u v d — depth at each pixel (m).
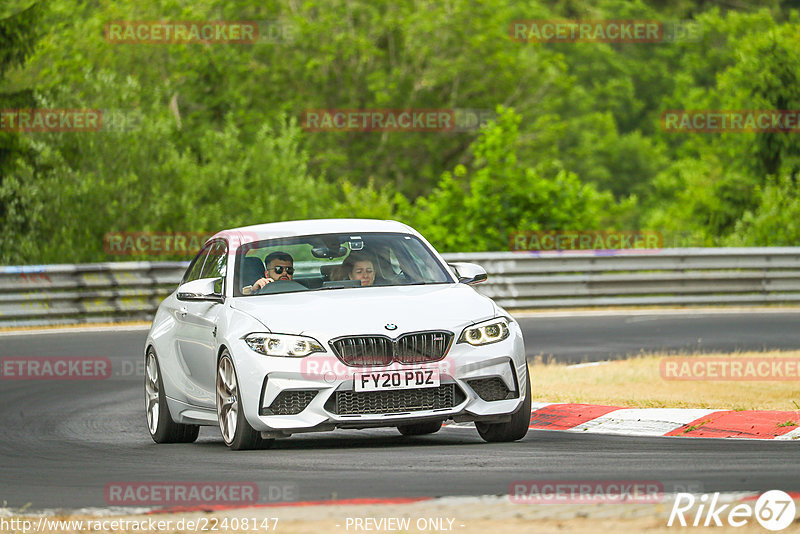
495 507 20.36
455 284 32.34
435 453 28.23
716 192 147.00
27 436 36.47
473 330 29.53
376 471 25.42
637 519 18.92
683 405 36.09
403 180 199.12
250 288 32.00
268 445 30.17
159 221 106.12
